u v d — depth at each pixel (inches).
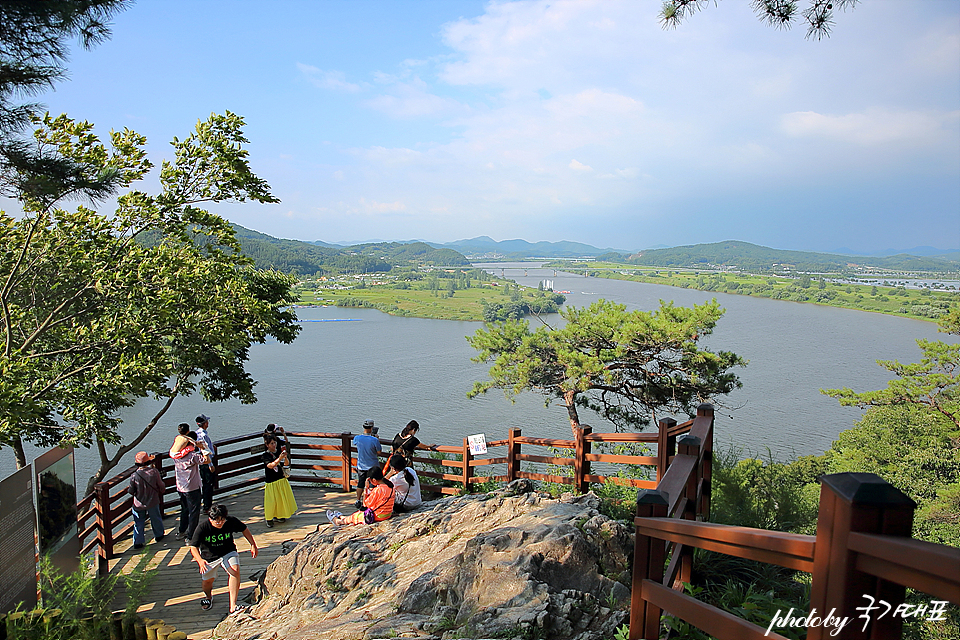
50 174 188.2
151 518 333.7
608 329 714.8
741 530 79.4
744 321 4525.1
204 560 259.3
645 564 111.8
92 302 403.9
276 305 557.3
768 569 176.4
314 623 206.5
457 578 188.5
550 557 187.5
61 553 235.3
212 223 470.0
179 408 2252.7
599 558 193.8
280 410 2271.2
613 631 155.9
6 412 286.7
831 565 61.6
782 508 223.8
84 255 396.2
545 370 766.5
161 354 388.5
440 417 2220.7
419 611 184.4
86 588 211.6
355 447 403.9
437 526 259.8
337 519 307.9
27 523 203.3
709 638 123.2
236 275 477.1
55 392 354.0
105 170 201.0
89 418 345.1
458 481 381.1
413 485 301.3
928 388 954.1
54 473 234.4
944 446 932.0
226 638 225.1
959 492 619.2
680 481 146.6
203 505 365.4
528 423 2155.5
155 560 313.6
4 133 178.2
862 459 1019.9
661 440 236.1
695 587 160.6
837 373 2778.1
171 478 377.7
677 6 209.2
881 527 58.2
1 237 399.2
